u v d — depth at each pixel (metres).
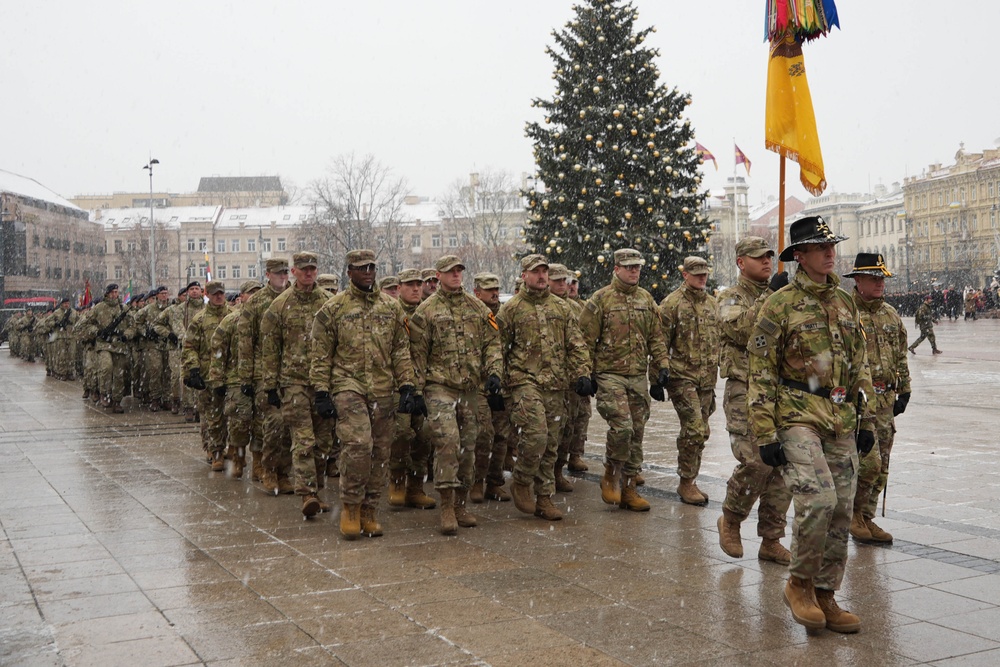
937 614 5.41
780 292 5.40
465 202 83.81
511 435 9.25
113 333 17.64
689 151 23.11
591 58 23.05
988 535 7.28
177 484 10.10
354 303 7.76
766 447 5.24
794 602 5.16
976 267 98.94
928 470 10.11
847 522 5.21
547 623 5.31
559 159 22.67
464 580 6.21
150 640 5.11
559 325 8.36
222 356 10.44
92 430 14.97
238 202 123.88
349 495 7.51
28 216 86.50
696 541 7.23
